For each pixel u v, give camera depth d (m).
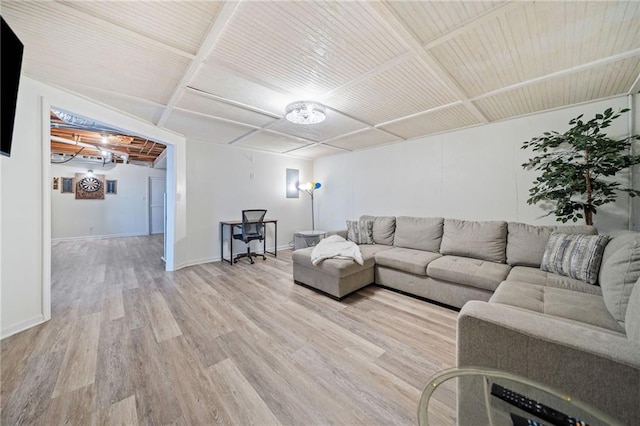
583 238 1.90
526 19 1.36
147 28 1.44
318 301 2.58
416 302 2.56
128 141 5.14
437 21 1.38
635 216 2.23
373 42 1.56
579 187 2.22
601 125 2.09
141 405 1.23
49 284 2.10
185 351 1.69
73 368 1.50
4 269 1.82
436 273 2.42
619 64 1.78
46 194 2.06
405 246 3.31
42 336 1.84
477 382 0.92
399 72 1.91
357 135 3.68
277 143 4.26
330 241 3.26
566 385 0.82
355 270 2.71
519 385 0.86
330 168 5.32
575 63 1.78
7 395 1.27
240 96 2.34
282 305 2.47
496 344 0.95
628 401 0.73
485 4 1.26
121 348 1.72
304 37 1.52
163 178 8.17
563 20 1.36
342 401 1.27
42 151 2.03
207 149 4.18
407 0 1.23
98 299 2.59
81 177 6.73
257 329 2.00
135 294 2.74
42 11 1.30
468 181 3.26
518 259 2.35
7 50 1.24
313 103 2.44
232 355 1.66
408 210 3.94
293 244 5.45
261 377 1.45
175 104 2.52
